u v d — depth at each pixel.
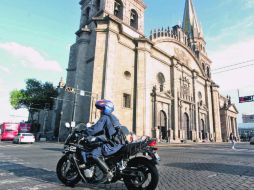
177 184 5.40
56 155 12.44
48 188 4.75
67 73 35.47
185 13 61.12
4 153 13.06
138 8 36.94
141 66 31.91
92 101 26.03
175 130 35.94
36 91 49.81
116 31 29.44
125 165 4.57
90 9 35.53
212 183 5.50
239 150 19.09
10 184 5.08
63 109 31.70
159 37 39.22
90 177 4.56
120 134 4.98
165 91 36.69
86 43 32.31
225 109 60.53
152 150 4.47
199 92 50.06
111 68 27.59
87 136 4.82
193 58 50.47
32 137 28.44
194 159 11.29
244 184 5.36
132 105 30.27
